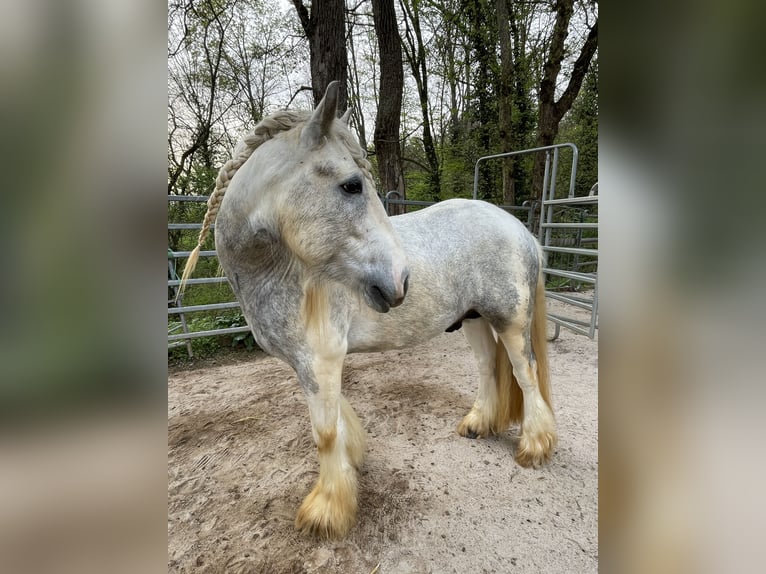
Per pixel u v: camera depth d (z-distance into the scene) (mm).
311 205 1138
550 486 1800
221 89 8211
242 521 1645
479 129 8609
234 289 1407
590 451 2059
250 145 1228
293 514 1675
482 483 1819
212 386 2994
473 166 8867
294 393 2814
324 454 1552
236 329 3625
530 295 1784
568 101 6895
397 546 1500
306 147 1132
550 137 6934
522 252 1743
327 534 1522
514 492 1764
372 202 1192
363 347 1580
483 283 1702
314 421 1494
